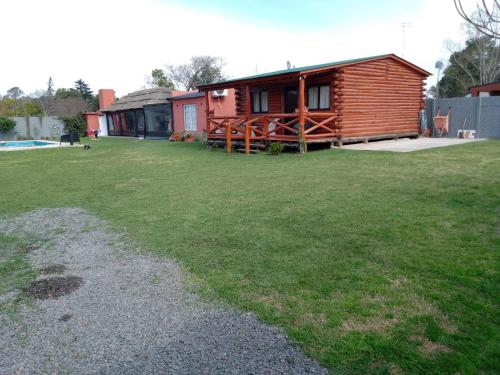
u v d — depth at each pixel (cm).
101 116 2975
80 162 1173
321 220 446
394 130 1432
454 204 486
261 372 196
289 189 631
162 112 2239
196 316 255
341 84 1209
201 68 4466
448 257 322
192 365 205
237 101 1705
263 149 1261
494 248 337
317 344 217
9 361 216
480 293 262
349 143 1319
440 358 198
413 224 414
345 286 282
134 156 1280
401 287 276
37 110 4000
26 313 270
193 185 712
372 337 219
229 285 295
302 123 1119
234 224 450
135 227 461
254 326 239
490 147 1091
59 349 226
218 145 1455
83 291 300
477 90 1828
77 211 559
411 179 654
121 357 216
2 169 1065
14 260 373
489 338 212
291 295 274
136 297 286
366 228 409
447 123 1538
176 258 356
